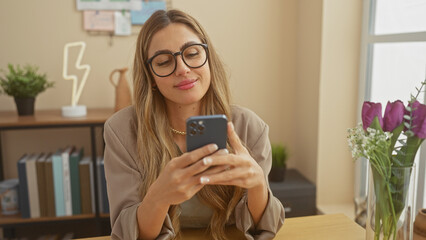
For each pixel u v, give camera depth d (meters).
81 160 2.31
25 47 2.41
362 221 2.09
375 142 0.85
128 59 2.33
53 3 2.40
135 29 2.51
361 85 2.38
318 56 2.39
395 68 2.10
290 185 2.44
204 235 1.12
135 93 1.15
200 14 2.57
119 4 2.45
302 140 2.67
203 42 1.10
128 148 1.15
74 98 2.26
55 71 2.46
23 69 2.42
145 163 1.12
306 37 2.55
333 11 2.33
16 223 2.20
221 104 1.18
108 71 2.52
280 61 2.71
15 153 2.49
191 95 1.04
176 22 1.05
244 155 0.91
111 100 2.54
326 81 2.39
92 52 2.48
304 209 2.43
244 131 1.23
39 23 2.41
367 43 2.32
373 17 2.29
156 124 1.14
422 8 1.88
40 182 2.20
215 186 1.13
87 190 2.24
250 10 2.63
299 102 2.70
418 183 1.93
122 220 1.02
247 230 1.07
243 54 2.66
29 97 2.22
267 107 2.74
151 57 1.03
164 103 1.18
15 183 2.32
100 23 2.45
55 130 2.53
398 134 0.88
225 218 1.13
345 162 2.48
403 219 0.89
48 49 2.44
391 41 2.10
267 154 1.23
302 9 2.59
